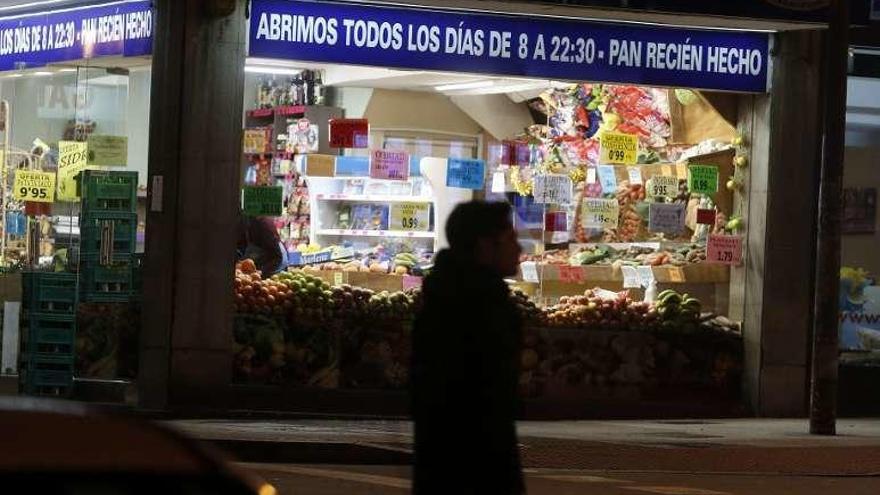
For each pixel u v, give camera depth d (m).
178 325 17.73
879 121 20.00
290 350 18.30
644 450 15.16
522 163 20.81
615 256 20.33
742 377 19.62
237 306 18.02
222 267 17.86
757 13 18.42
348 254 20.31
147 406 17.81
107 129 19.61
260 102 21.86
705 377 19.61
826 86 17.83
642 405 19.34
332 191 21.02
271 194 18.20
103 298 18.81
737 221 19.61
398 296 18.77
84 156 19.28
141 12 18.44
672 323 19.42
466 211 6.47
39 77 20.11
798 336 19.34
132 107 19.62
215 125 17.78
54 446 3.35
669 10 18.20
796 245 19.28
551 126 20.88
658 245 20.30
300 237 21.03
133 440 3.45
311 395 18.28
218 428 15.73
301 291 18.33
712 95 19.62
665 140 20.48
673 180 20.22
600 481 13.02
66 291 18.72
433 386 6.35
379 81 20.48
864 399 20.02
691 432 17.20
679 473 13.92
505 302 6.40
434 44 18.30
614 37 18.81
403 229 20.64
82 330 18.81
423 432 6.43
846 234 20.09
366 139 19.41
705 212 19.77
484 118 21.55
